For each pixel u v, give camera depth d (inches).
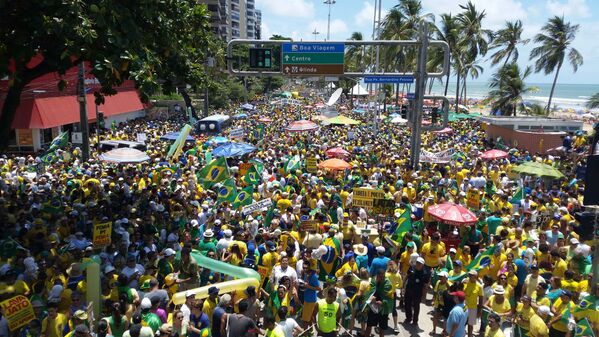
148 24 498.3
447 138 1350.9
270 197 591.8
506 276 362.0
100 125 1196.5
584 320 296.8
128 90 1897.1
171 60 551.5
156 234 479.8
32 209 499.5
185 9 549.3
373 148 1019.9
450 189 677.3
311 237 438.6
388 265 360.8
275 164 815.1
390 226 498.9
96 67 415.2
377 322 349.1
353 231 470.3
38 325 288.7
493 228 491.8
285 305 341.7
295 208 530.9
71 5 395.5
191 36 590.6
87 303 316.8
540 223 559.8
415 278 382.3
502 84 2239.2
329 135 1309.1
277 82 4933.6
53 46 434.9
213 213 522.3
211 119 1526.8
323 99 3937.0
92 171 735.1
